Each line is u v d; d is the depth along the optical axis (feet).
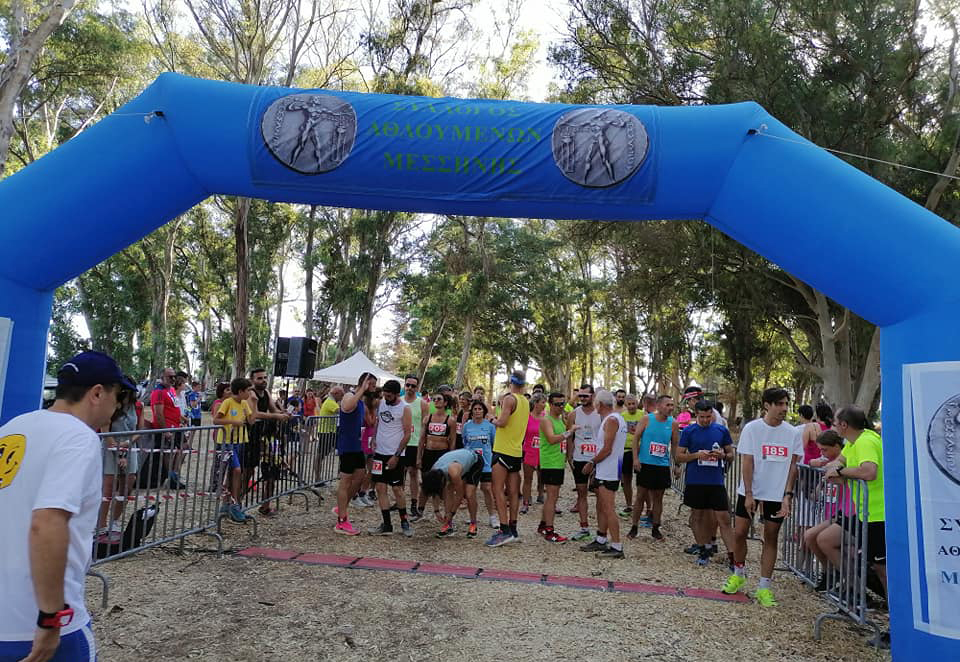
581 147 19.02
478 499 38.14
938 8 59.36
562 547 26.53
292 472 32.07
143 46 80.94
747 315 87.97
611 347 171.32
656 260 81.00
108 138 19.01
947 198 63.21
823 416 27.78
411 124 19.31
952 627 14.88
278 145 19.33
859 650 16.39
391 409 27.27
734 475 33.04
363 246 94.94
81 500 7.20
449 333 153.28
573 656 15.10
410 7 80.69
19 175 18.60
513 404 26.66
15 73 40.63
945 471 15.19
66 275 19.10
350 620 16.63
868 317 17.01
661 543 28.43
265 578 19.74
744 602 19.76
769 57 59.52
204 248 120.57
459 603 18.30
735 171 18.45
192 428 22.02
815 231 17.21
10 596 7.11
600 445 27.76
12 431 7.55
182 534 21.61
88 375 7.95
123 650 14.26
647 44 67.51
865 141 60.85
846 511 18.06
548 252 128.16
